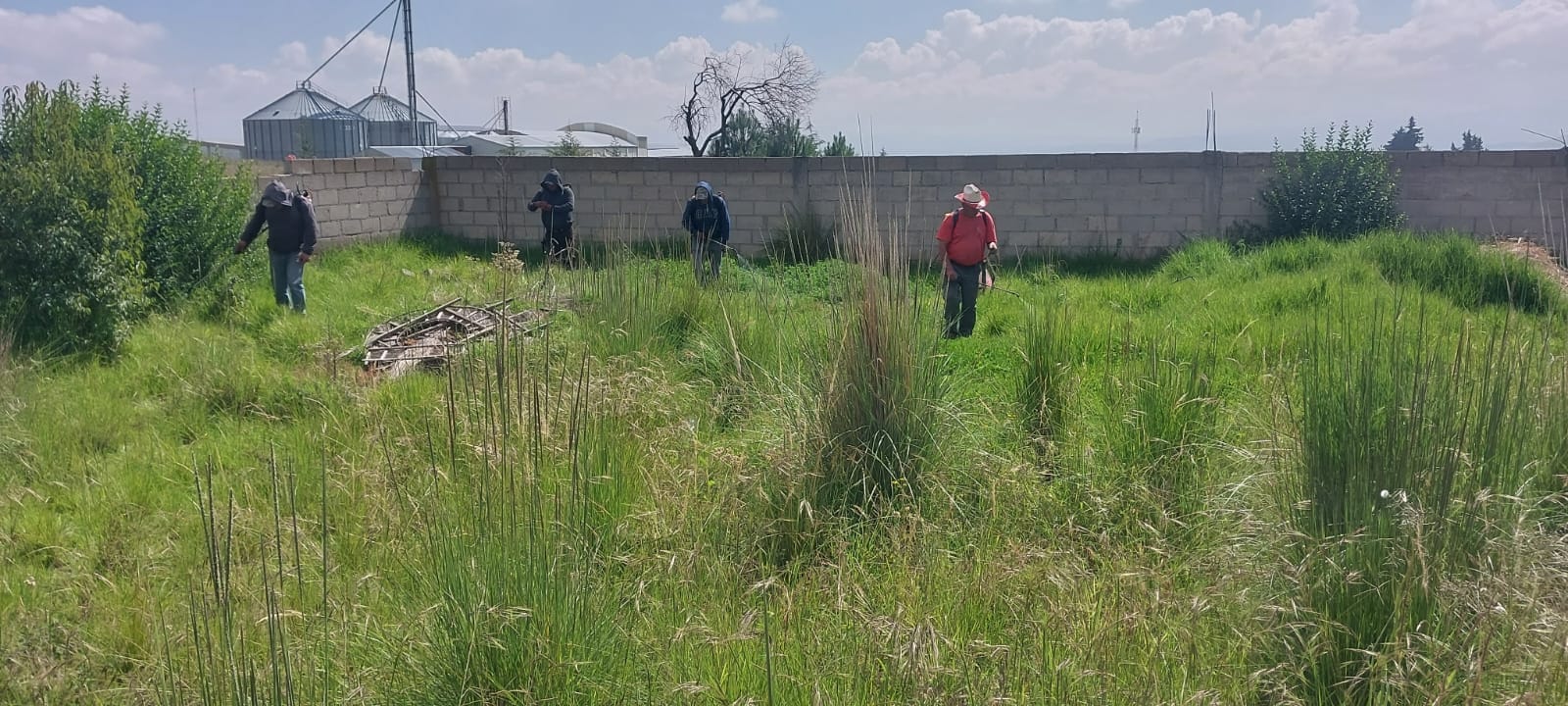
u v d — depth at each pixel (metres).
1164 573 4.18
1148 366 5.65
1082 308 9.57
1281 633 3.61
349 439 6.05
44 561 4.89
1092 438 5.51
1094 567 4.42
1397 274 10.29
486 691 3.37
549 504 4.05
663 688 3.48
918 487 5.00
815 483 4.92
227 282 11.41
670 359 7.38
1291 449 4.23
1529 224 14.32
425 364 8.15
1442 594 3.44
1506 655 3.20
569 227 14.55
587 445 4.56
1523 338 4.80
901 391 5.13
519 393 4.30
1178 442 5.22
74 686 3.71
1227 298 10.15
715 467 5.24
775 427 5.52
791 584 4.36
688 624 3.77
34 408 6.72
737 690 3.43
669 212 17.30
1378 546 3.62
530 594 3.52
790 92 27.27
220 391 7.37
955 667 3.45
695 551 4.30
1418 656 3.26
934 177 16.05
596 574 3.90
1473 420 4.05
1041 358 6.07
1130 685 3.38
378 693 3.47
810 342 5.58
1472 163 14.38
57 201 8.74
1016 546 4.35
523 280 9.79
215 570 3.28
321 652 3.62
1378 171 14.38
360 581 4.00
